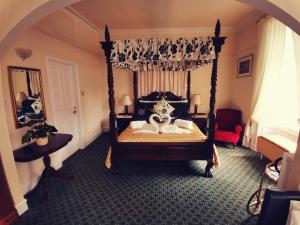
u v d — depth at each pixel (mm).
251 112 3809
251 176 2961
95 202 2365
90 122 4730
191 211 2184
